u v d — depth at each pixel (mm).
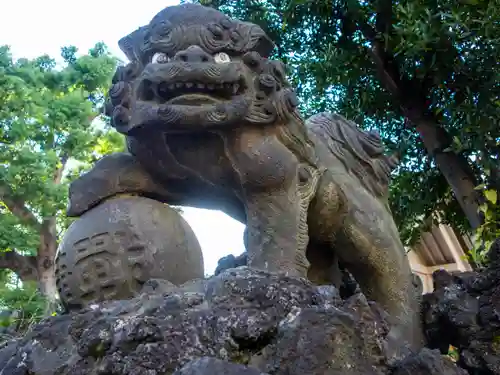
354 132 1887
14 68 6898
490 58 2977
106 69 7441
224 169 1513
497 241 1470
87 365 1007
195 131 1432
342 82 3676
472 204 3201
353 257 1740
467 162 3342
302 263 1503
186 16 1472
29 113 6598
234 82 1420
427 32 2885
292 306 1086
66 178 7375
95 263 1317
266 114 1482
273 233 1501
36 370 1065
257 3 3863
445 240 5168
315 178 1611
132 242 1342
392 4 3318
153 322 1001
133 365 953
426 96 3477
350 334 985
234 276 1150
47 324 1166
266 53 1589
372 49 3535
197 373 848
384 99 3703
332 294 1163
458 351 1524
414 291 1726
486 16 2705
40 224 6684
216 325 1033
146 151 1486
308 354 944
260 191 1516
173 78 1369
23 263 6727
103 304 1161
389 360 1146
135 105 1429
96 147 7375
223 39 1474
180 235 1417
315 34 3816
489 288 1447
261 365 1010
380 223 1730
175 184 1579
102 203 1476
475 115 2902
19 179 6418
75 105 6824
